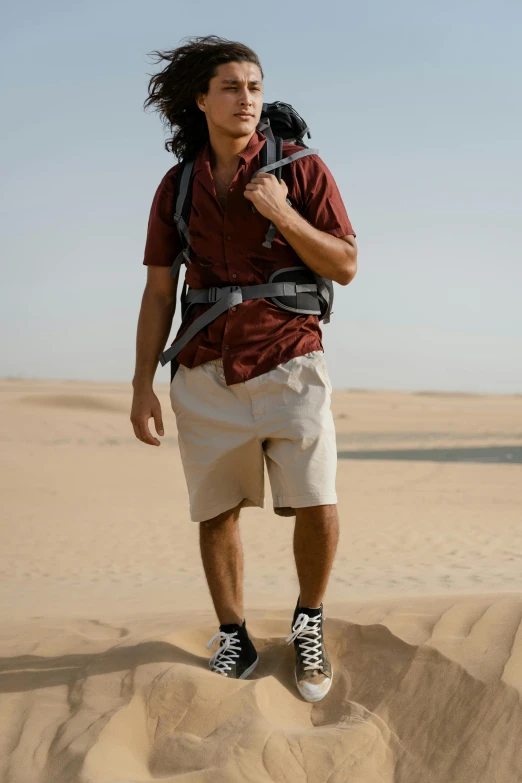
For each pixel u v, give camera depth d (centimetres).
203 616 412
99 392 8438
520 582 739
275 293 306
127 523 1263
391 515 1335
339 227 309
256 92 309
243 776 246
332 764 255
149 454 2669
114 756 257
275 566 881
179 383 321
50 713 282
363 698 288
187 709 276
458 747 260
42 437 3334
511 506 1471
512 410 7781
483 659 285
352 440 3681
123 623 408
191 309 320
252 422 302
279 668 315
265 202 290
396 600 368
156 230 326
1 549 1023
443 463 2436
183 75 312
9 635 385
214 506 313
